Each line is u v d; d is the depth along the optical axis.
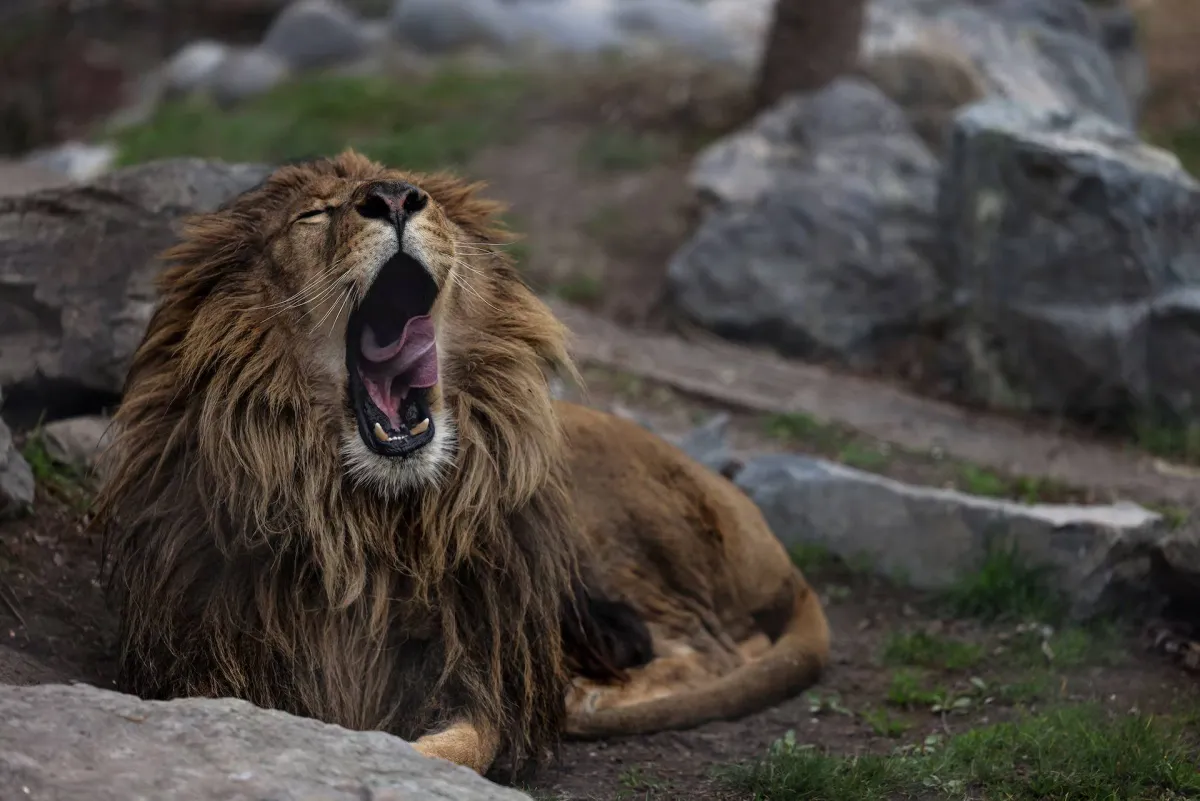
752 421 29.20
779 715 17.34
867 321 34.44
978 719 17.05
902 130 37.97
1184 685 17.83
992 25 45.97
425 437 14.15
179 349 14.67
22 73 64.75
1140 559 20.33
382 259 14.02
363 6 65.12
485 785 10.29
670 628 18.05
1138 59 51.22
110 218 20.34
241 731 10.30
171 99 59.41
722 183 37.38
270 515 14.09
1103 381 30.03
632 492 18.11
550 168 43.41
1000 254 31.34
